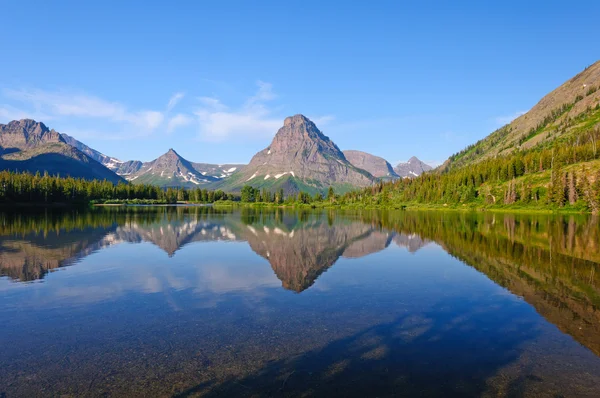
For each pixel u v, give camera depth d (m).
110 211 139.75
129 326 18.06
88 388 12.14
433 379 12.84
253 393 11.80
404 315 19.94
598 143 172.62
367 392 11.91
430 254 41.84
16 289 25.25
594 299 23.45
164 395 11.71
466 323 18.77
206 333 17.08
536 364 14.12
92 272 30.91
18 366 13.73
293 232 67.50
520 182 168.50
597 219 97.38
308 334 17.02
